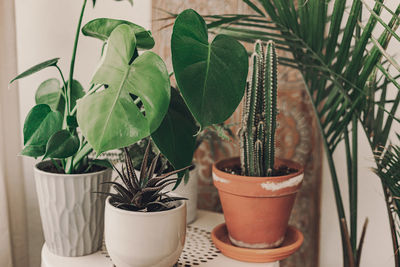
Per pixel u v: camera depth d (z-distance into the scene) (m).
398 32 0.97
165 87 0.61
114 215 0.68
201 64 0.57
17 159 1.07
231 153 1.12
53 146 0.69
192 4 1.08
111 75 0.61
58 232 0.79
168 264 0.70
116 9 1.13
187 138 0.71
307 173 1.08
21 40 1.13
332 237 1.12
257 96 0.76
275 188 0.76
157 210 0.70
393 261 1.04
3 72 1.01
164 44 1.11
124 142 0.58
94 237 0.82
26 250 1.14
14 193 1.08
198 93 0.55
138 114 0.60
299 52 0.84
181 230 0.70
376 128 0.84
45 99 0.90
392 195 0.78
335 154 1.09
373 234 1.06
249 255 0.80
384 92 0.85
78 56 1.14
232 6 1.06
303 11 0.77
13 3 1.02
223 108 0.57
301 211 1.10
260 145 0.78
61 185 0.77
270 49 0.74
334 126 0.88
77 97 0.92
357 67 0.77
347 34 0.75
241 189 0.78
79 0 1.12
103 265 0.78
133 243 0.67
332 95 0.89
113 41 0.61
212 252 0.86
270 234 0.81
